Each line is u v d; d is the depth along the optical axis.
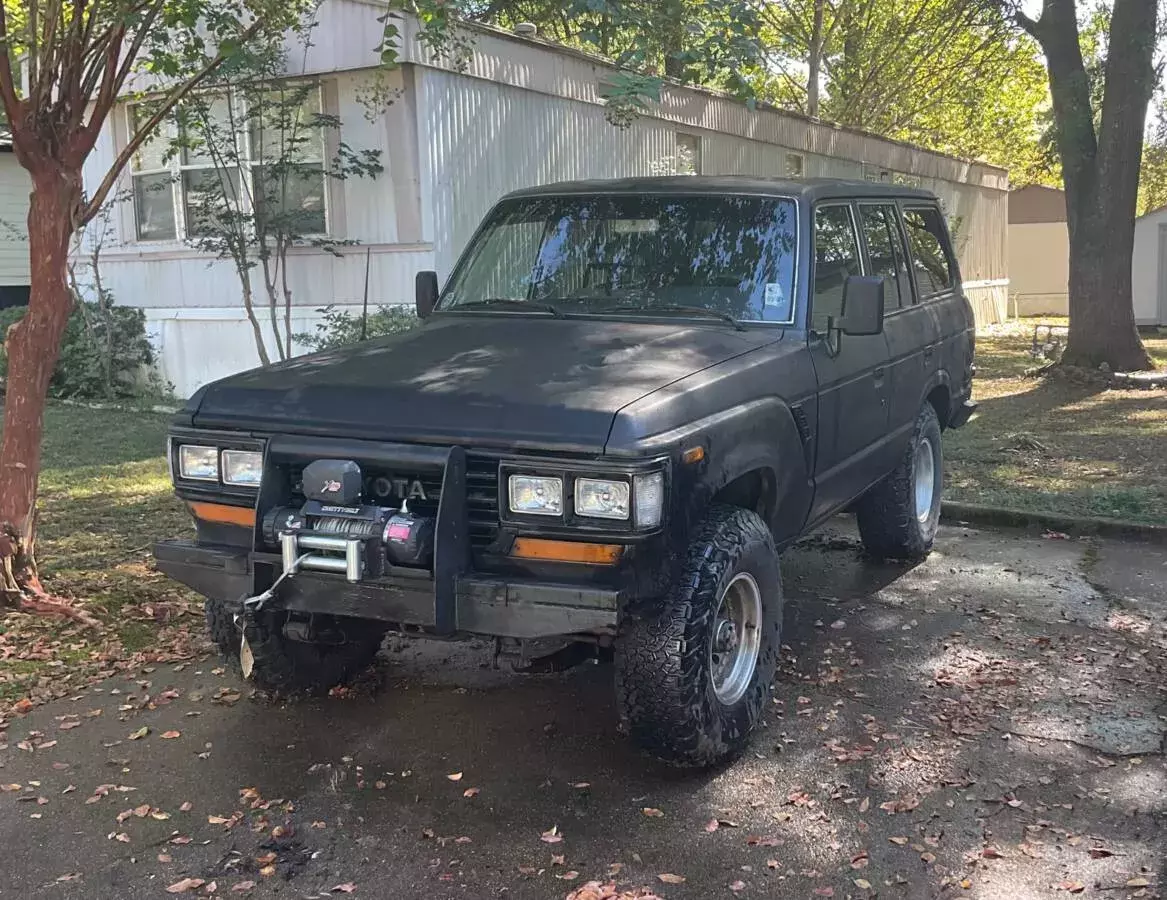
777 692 4.61
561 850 3.40
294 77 10.88
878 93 25.27
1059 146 15.30
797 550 6.83
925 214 6.68
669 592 3.65
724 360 4.05
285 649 4.31
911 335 5.91
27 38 5.29
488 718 4.36
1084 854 3.35
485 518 3.49
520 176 11.73
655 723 3.67
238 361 12.27
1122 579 6.12
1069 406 12.57
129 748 4.10
